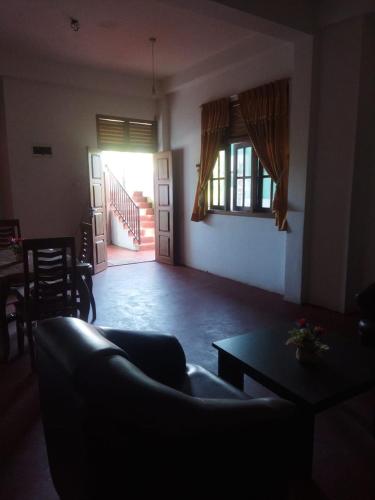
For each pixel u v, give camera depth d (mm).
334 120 3844
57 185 5781
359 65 3568
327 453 1936
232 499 1259
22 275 2926
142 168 9867
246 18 3418
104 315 3984
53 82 5398
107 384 1095
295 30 3684
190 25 4148
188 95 5910
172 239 6461
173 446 1074
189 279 5520
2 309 2918
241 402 1285
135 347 1845
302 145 4059
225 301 4445
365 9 3424
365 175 3832
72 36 4441
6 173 5434
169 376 1911
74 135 5828
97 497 1149
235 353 2096
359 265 3998
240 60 4730
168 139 6484
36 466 1876
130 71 5809
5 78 5152
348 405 2369
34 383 2662
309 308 4168
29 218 5609
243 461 1242
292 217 4270
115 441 1084
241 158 5156
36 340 1516
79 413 1129
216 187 5676
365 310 2641
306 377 1826
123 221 8500
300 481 1743
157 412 1062
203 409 1146
